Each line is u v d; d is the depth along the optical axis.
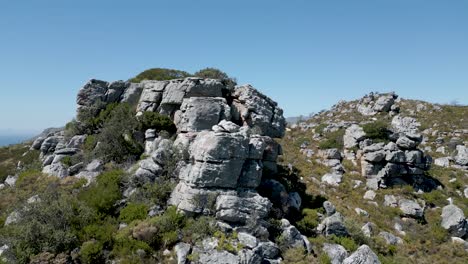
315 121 88.06
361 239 28.70
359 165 48.25
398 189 42.84
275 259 22.75
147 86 38.84
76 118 40.06
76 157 34.78
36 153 42.34
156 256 21.53
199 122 32.22
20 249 21.19
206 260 20.92
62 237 21.88
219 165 24.95
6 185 35.59
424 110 85.31
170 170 28.45
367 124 53.88
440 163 56.38
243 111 35.97
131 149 33.78
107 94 40.62
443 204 41.91
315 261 23.73
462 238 36.44
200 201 24.38
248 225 23.56
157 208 25.58
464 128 73.38
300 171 43.19
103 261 21.36
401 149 45.56
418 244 33.84
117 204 26.48
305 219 28.16
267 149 32.19
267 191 29.08
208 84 35.91
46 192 28.02
